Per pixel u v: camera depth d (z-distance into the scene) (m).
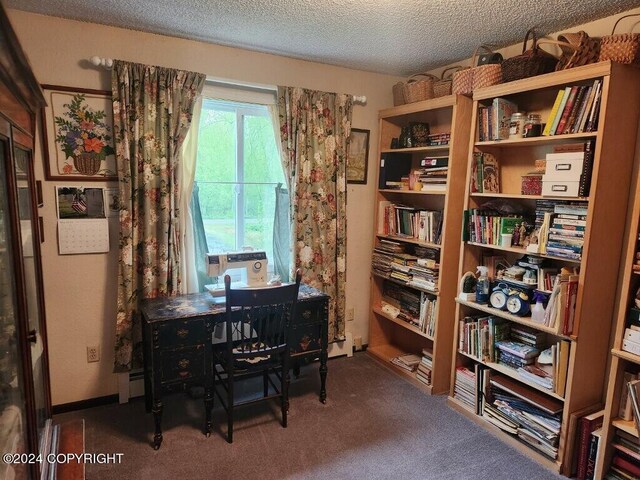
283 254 3.01
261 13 2.10
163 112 2.41
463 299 2.51
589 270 1.89
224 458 2.07
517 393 2.21
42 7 2.06
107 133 2.37
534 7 1.96
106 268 2.46
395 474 1.99
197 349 2.19
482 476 1.98
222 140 2.78
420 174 2.92
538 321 2.11
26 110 1.53
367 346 3.50
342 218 3.08
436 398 2.74
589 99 1.86
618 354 1.76
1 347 1.17
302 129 2.85
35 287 1.63
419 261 2.90
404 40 2.47
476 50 2.48
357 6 1.99
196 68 2.56
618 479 1.84
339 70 3.05
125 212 2.36
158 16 2.16
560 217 1.99
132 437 2.23
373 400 2.69
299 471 1.99
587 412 2.00
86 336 2.46
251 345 2.26
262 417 2.46
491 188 2.49
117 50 2.34
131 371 2.58
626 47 1.77
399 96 3.09
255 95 2.79
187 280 2.65
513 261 2.57
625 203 1.97
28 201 1.55
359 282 3.41
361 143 3.23
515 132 2.22
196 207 2.68
